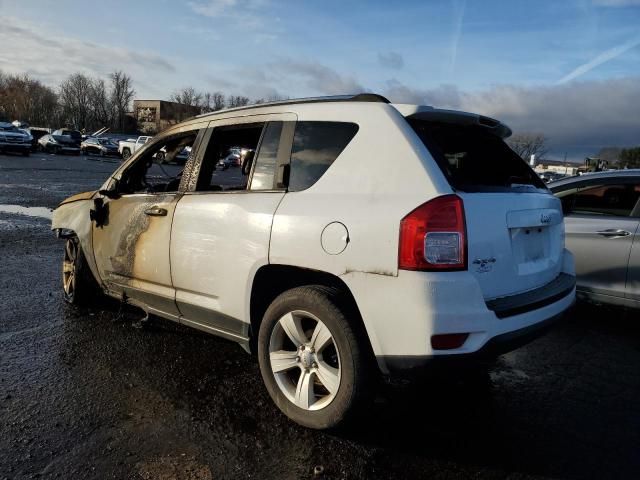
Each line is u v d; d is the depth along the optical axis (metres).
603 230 5.26
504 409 3.45
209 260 3.44
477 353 2.58
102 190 4.41
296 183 3.12
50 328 4.52
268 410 3.24
